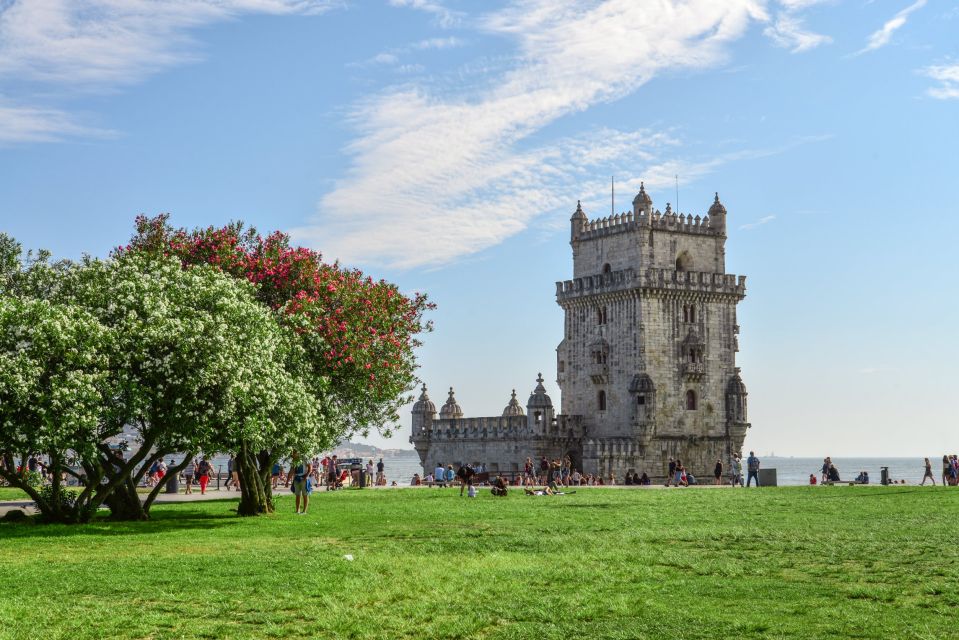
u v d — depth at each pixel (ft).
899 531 136.15
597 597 90.22
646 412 381.60
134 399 142.10
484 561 111.24
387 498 221.66
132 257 167.43
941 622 79.46
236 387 147.43
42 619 82.28
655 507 186.09
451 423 444.96
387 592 93.30
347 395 195.42
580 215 419.54
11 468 151.43
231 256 193.16
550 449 401.08
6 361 134.00
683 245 399.24
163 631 79.71
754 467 287.89
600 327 401.70
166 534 139.33
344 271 205.67
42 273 159.02
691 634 77.10
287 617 84.17
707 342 398.62
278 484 292.81
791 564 107.34
